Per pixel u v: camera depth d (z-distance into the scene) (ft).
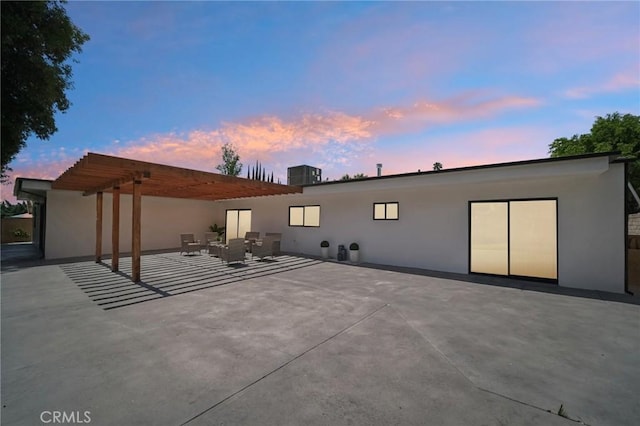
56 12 25.38
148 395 8.79
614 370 10.56
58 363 10.82
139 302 18.95
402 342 12.86
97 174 25.39
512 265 27.09
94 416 7.82
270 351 11.89
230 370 10.33
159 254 42.65
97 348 12.13
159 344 12.53
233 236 55.52
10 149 25.62
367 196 36.81
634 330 14.37
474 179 26.11
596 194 23.15
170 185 33.14
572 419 7.89
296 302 19.02
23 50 23.94
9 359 11.14
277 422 7.61
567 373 10.33
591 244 23.24
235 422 7.59
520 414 8.07
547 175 22.62
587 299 20.07
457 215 29.89
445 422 7.68
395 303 18.86
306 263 35.22
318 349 12.10
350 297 20.27
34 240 59.47
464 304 18.72
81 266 32.60
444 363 10.98
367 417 7.84
